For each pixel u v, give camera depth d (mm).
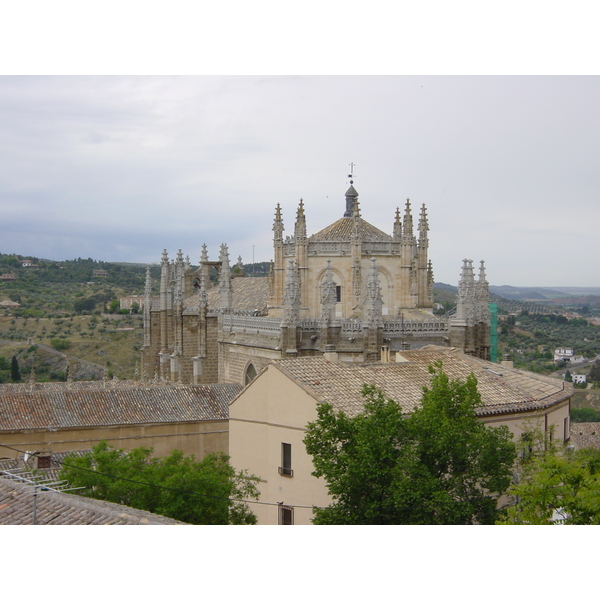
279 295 99188
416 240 96812
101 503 36469
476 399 43625
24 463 64750
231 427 55938
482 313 86750
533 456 48875
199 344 109875
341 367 55250
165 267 126688
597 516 33969
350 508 39875
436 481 39094
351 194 105250
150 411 76062
